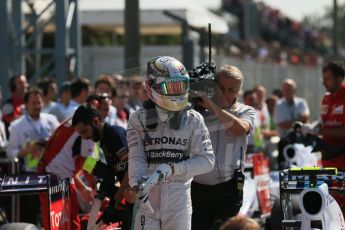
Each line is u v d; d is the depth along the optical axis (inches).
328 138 945.5
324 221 649.0
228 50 2388.0
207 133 632.4
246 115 731.4
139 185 602.9
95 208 737.6
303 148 1050.7
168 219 618.5
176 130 623.2
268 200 1023.0
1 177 721.6
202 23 1797.5
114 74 1173.1
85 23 1909.4
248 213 957.8
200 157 623.8
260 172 1003.3
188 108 634.2
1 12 1541.6
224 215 717.3
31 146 998.4
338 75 933.2
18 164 948.6
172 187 617.3
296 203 803.4
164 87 612.4
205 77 706.8
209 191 716.7
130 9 1546.5
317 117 2829.7
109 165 741.3
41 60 1920.5
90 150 872.3
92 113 733.9
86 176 879.1
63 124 885.8
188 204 623.2
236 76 716.7
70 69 1508.4
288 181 714.8
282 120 1470.2
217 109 702.5
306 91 2706.7
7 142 1096.8
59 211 751.1
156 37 2522.1
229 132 714.2
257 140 1272.1
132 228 644.1
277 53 3319.4
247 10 4183.1
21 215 998.4
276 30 4881.9
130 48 1541.6
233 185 718.5
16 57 1556.3
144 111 629.0
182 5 1857.8
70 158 885.8
